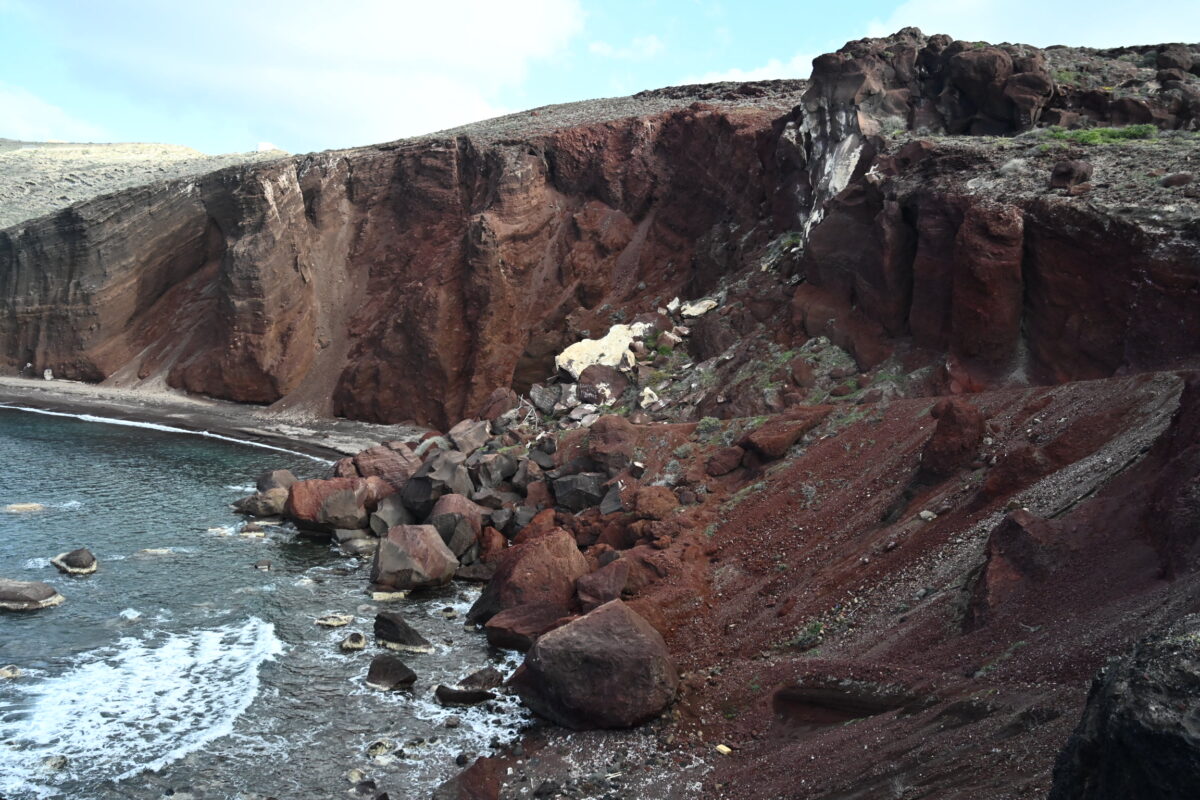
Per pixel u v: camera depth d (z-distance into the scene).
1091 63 31.05
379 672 15.73
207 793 12.22
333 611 19.56
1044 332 19.88
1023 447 15.32
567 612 17.53
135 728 14.04
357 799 12.12
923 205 22.50
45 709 14.54
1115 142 23.62
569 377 30.94
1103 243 18.77
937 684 11.04
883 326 23.81
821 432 20.92
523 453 26.97
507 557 19.00
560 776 12.34
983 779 8.37
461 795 11.79
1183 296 17.14
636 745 12.95
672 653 15.44
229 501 29.55
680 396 27.33
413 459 28.20
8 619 18.39
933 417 18.14
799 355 25.02
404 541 21.41
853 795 9.42
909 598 13.88
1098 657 9.37
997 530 12.99
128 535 25.16
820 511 18.27
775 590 16.48
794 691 12.72
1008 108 27.31
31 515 26.72
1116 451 14.02
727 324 29.16
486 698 15.09
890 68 29.66
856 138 29.08
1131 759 5.49
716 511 20.03
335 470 28.78
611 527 20.97
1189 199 18.48
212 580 21.50
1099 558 11.53
